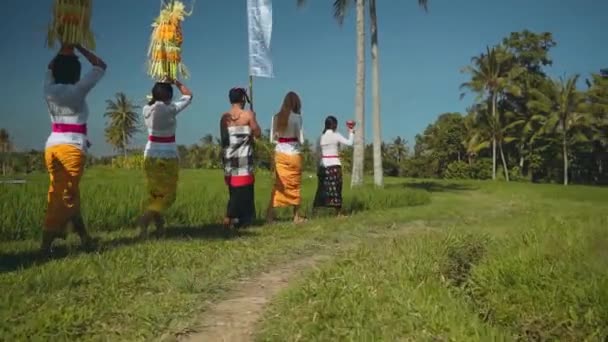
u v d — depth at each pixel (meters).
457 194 18.39
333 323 3.32
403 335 3.09
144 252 5.40
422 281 3.96
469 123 51.66
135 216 7.86
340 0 19.41
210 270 4.91
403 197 13.04
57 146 5.23
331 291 3.89
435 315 3.27
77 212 5.54
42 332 3.15
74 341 3.11
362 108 17.70
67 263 4.71
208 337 3.37
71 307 3.57
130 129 67.31
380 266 4.61
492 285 3.88
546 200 15.79
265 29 8.75
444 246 5.18
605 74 49.09
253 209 7.53
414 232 7.71
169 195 6.50
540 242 4.71
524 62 49.28
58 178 5.28
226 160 7.38
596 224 5.55
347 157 51.12
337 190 9.45
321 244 6.64
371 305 3.56
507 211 11.39
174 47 6.52
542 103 45.56
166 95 6.43
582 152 48.16
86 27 5.30
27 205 7.20
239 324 3.60
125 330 3.31
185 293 4.16
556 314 3.24
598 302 3.19
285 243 6.47
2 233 6.70
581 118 44.84
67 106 5.22
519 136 48.78
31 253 5.46
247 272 5.05
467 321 3.18
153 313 3.60
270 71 8.76
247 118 7.33
